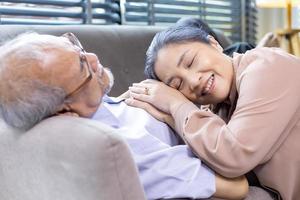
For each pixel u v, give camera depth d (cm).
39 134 73
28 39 83
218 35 202
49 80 77
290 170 92
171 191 80
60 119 74
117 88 161
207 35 111
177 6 256
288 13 267
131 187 66
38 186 75
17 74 76
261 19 328
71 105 82
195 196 81
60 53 80
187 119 91
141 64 173
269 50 99
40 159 72
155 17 242
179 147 87
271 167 93
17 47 79
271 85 89
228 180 86
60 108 80
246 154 82
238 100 92
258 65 94
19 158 78
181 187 81
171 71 104
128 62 168
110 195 64
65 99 80
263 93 88
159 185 81
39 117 76
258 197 94
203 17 276
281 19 330
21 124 77
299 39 264
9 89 76
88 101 85
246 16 307
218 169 84
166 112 102
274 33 245
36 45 79
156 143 89
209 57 103
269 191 96
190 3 265
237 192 86
